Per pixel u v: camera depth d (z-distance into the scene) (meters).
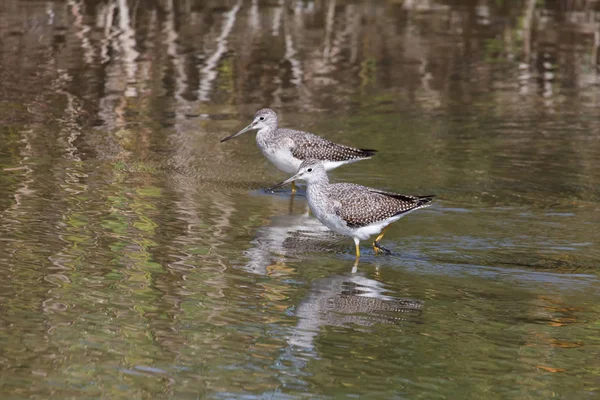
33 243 12.91
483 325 11.16
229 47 26.86
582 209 15.70
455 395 9.46
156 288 11.73
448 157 18.55
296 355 10.20
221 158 18.36
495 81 24.80
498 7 33.38
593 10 33.16
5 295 11.17
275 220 14.99
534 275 12.77
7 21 28.00
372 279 12.56
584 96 23.55
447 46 28.03
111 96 22.05
